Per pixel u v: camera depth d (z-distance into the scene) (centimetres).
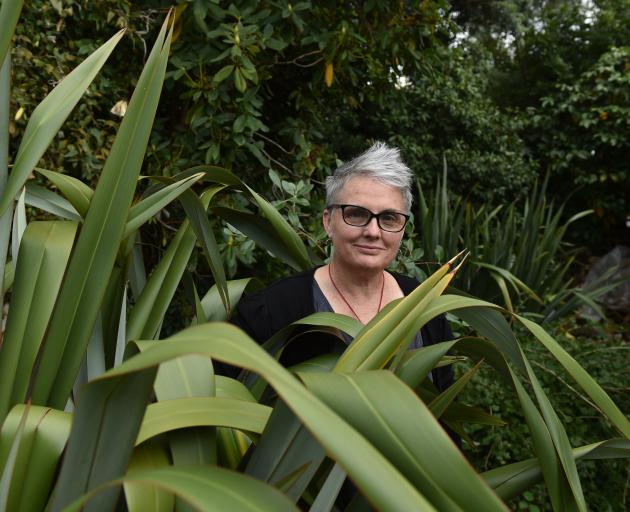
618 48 663
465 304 69
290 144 274
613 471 187
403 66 288
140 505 49
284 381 37
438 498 43
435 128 624
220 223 236
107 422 46
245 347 38
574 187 700
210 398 60
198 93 220
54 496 46
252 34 221
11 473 48
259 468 56
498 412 202
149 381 45
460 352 79
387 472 36
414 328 67
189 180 81
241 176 257
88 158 219
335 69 254
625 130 641
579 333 374
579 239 709
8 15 62
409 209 124
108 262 66
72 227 74
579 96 656
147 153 230
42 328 66
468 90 632
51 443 52
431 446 44
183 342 39
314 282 124
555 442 67
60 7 207
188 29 226
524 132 711
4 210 63
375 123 577
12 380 63
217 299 121
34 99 211
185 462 55
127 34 229
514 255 363
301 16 238
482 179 625
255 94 229
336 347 90
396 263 226
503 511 42
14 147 209
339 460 35
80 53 221
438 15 270
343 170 122
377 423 45
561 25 752
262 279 260
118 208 67
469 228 340
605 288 353
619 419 65
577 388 207
